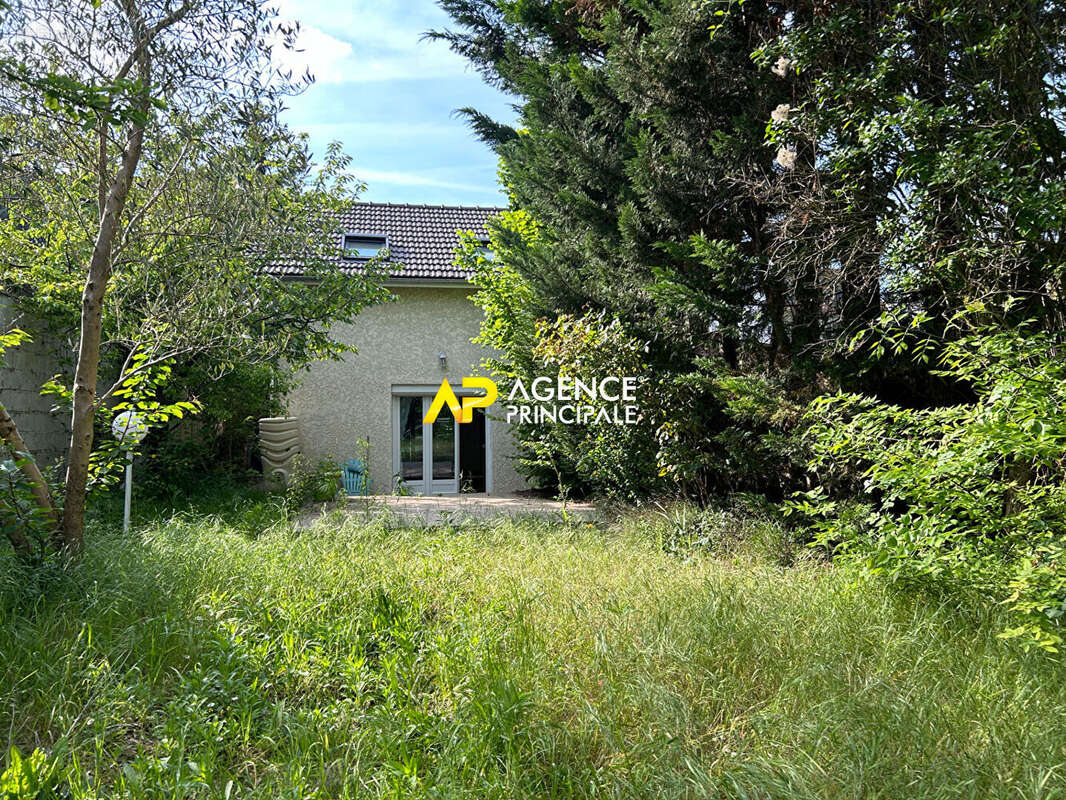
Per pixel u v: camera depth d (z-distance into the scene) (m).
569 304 8.97
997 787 2.40
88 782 2.39
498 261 11.48
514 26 10.48
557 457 10.72
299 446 13.77
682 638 3.58
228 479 10.95
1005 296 4.84
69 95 3.64
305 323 9.86
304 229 8.10
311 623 3.98
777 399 6.35
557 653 3.57
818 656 3.40
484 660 3.37
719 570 5.20
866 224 5.39
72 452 4.67
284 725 2.87
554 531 7.50
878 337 5.88
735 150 6.60
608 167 8.33
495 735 2.72
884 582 4.16
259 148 5.45
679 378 7.09
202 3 4.52
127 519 6.76
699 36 6.67
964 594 3.95
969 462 3.56
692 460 7.29
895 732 2.70
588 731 2.84
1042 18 4.74
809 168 5.78
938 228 4.91
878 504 6.20
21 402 8.48
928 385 6.25
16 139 4.71
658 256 7.79
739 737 2.83
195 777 2.40
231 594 4.40
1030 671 3.18
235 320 6.84
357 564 5.43
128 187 4.79
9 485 4.14
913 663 3.37
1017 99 4.80
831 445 4.50
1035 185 4.64
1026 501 4.02
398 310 14.18
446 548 6.31
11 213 6.68
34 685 3.03
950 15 4.67
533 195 9.70
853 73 5.36
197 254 6.18
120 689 2.95
